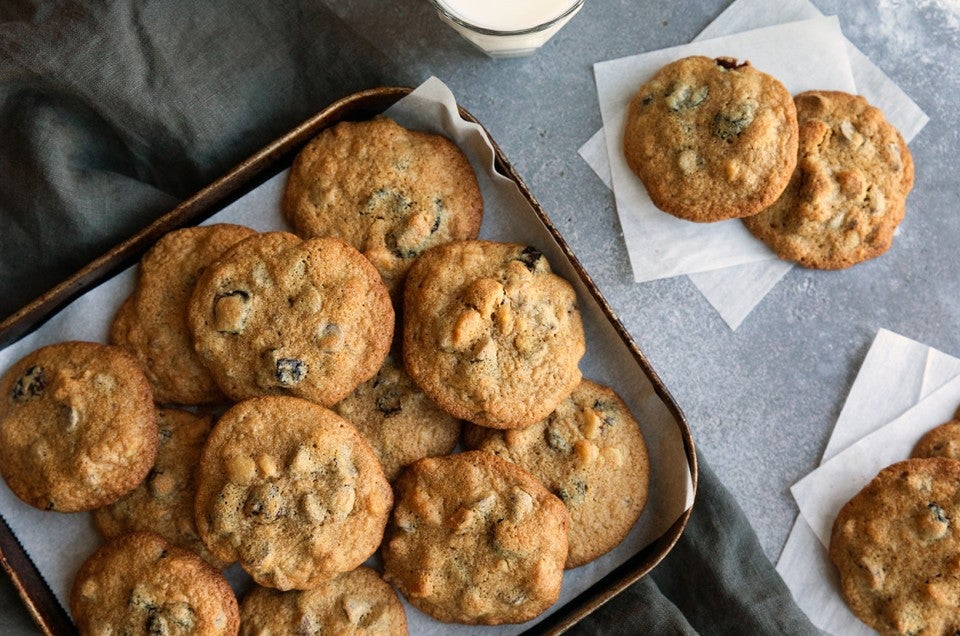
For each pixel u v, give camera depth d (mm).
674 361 633
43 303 570
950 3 637
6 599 582
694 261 628
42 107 596
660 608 602
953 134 639
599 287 630
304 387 567
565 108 635
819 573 630
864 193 619
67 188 596
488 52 622
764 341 636
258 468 556
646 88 625
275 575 558
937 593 600
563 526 576
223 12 601
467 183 600
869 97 639
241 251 574
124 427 565
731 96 608
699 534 613
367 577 583
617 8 635
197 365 583
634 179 630
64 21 583
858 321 639
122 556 564
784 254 625
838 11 637
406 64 634
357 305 569
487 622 582
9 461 572
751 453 634
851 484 630
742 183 604
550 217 631
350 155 594
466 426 604
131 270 596
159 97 597
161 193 614
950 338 639
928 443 628
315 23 608
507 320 569
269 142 621
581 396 597
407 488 578
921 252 636
